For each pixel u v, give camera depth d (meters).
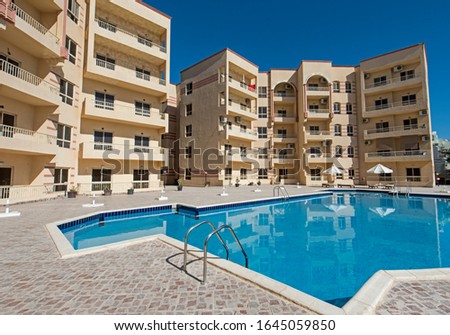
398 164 26.67
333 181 28.67
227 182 26.73
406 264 5.81
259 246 7.30
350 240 7.84
